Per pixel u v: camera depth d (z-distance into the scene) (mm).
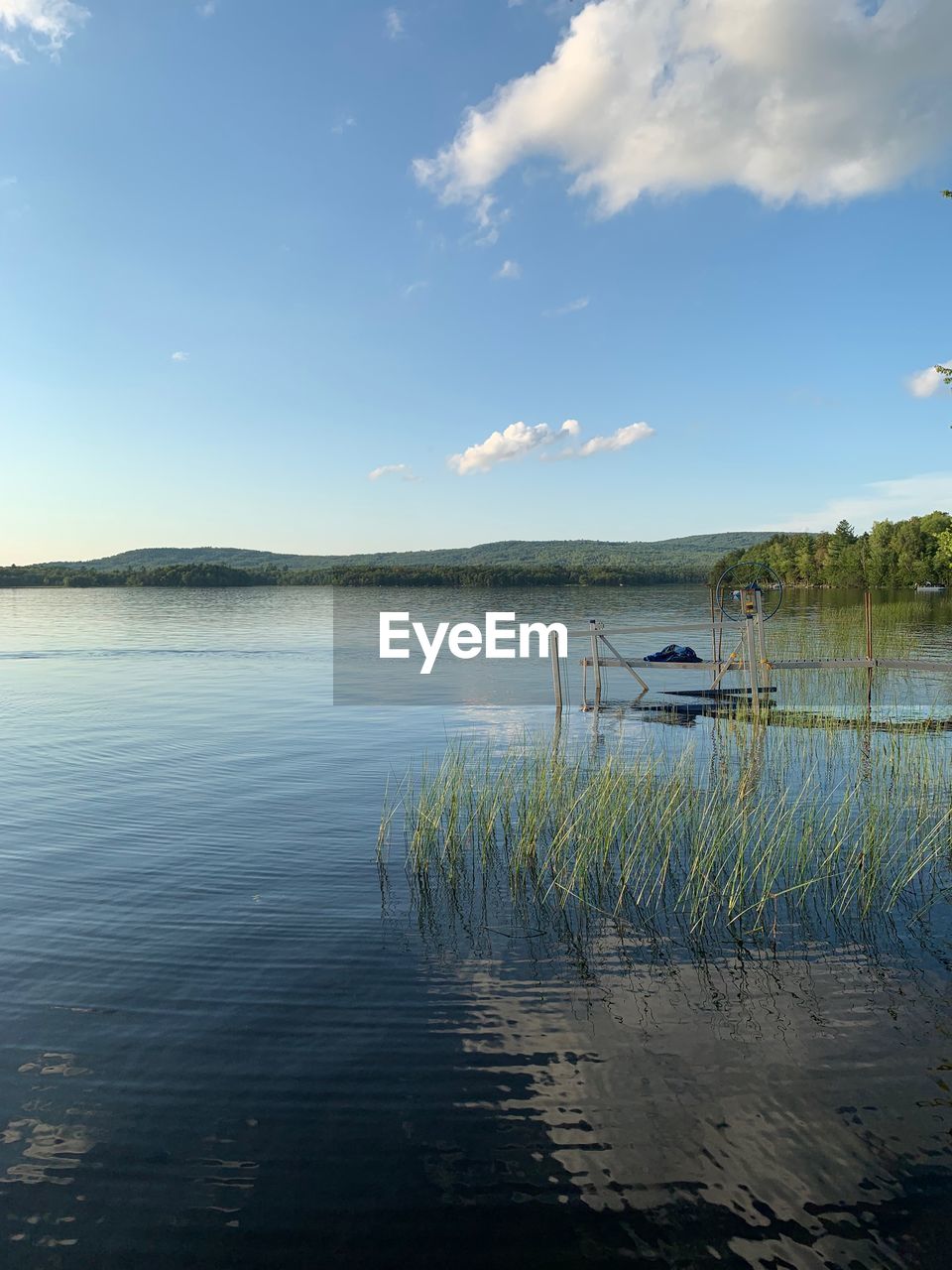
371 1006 6570
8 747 17625
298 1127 5098
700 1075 5621
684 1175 4703
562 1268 4070
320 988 6852
